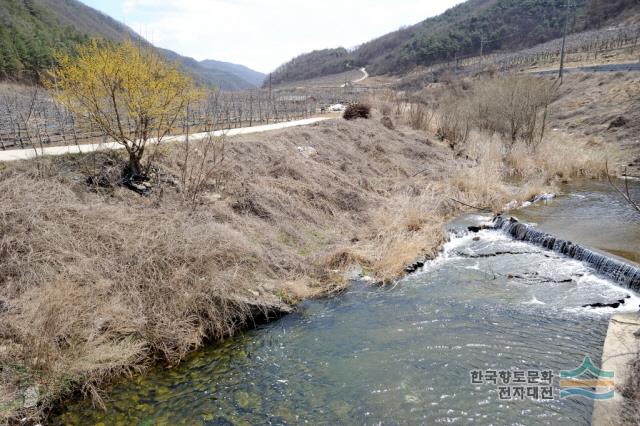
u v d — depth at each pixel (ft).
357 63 444.96
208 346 27.12
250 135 62.54
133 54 37.70
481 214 54.54
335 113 114.93
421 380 23.82
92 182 38.50
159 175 41.93
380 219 47.37
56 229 30.01
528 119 87.81
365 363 25.44
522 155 78.54
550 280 36.09
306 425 20.61
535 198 60.29
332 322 30.25
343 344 27.45
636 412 20.33
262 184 47.62
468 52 314.14
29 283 26.48
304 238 42.11
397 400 22.31
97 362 23.34
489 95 94.07
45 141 48.60
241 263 33.63
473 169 66.23
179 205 38.22
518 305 32.14
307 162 57.41
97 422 20.56
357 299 33.73
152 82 38.11
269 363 25.46
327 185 53.06
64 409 21.21
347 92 193.88
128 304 27.25
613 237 42.93
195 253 30.96
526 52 231.91
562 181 71.10
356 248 40.93
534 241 44.91
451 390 22.98
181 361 25.49
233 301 29.30
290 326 29.71
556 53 192.54
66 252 28.78
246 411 21.47
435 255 42.14
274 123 84.02
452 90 129.80
